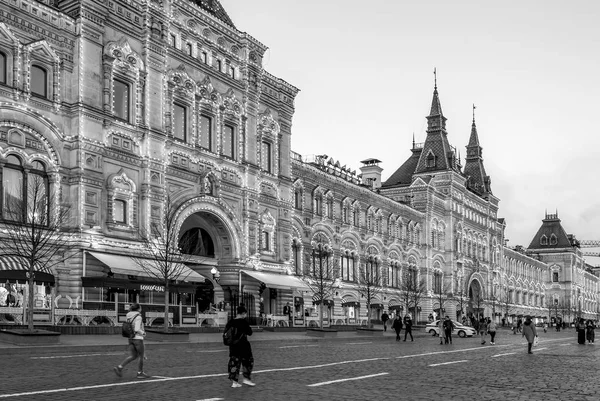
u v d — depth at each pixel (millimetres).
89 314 38969
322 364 25875
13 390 16516
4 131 38906
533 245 198500
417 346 43812
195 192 52312
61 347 28953
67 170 42094
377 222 86688
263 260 60000
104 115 44281
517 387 19625
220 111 55688
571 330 121375
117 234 44625
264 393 17094
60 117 42062
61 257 40781
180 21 52500
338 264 77625
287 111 65312
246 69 58969
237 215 56875
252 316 56938
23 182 39750
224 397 16188
